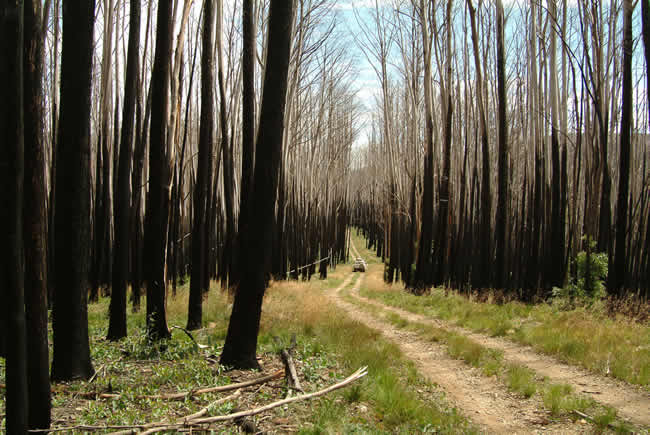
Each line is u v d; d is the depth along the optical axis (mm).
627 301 10469
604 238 14734
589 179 14836
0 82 2883
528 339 8688
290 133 23141
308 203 30016
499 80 15188
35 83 3514
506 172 15188
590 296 12703
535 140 16328
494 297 14375
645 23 10344
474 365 7238
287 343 7719
